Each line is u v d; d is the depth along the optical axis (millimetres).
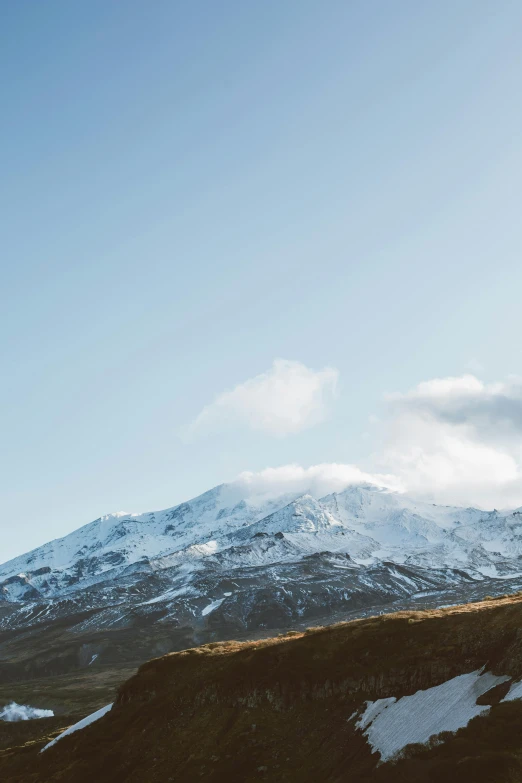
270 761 78812
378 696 81000
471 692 73375
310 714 84312
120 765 91125
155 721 97750
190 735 90938
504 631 78562
